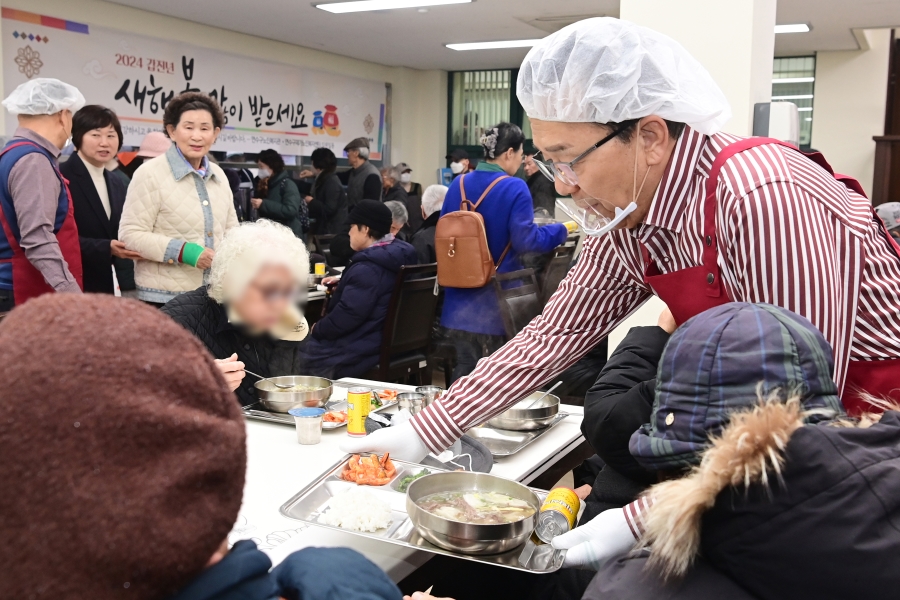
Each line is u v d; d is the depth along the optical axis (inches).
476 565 57.1
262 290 74.7
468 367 122.8
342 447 57.4
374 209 127.2
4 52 219.1
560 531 47.8
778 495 29.8
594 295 57.7
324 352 122.3
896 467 29.3
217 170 118.6
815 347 33.1
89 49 242.5
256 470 59.1
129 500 18.3
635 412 49.5
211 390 20.8
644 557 36.3
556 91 44.7
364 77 366.3
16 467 17.8
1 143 156.6
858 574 28.3
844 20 258.1
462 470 57.8
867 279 44.1
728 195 42.0
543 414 69.2
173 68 271.7
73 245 110.3
